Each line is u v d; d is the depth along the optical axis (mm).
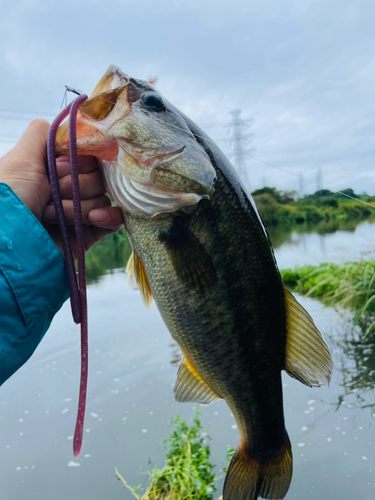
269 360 329
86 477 560
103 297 1680
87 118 266
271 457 344
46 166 263
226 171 302
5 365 215
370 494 479
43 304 231
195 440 589
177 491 502
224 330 304
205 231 289
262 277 312
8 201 229
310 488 499
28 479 562
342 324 1061
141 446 624
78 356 1017
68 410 756
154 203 278
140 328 1210
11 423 721
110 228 311
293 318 334
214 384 323
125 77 286
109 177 273
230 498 331
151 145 275
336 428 626
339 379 787
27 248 227
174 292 293
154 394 790
